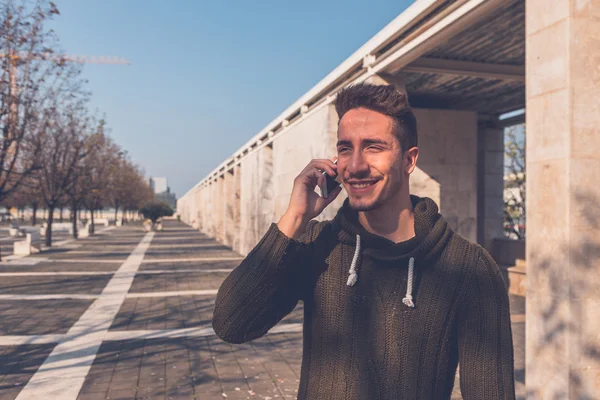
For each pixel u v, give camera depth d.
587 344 3.48
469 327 1.22
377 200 1.19
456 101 10.38
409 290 1.19
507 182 14.49
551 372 3.60
